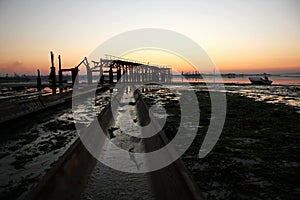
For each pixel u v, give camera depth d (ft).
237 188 18.35
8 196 17.99
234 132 36.52
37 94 127.75
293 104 73.46
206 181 19.72
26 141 34.35
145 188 18.79
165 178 17.22
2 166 24.43
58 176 15.74
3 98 101.45
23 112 52.65
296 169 21.63
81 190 18.06
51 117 56.39
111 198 17.21
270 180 19.63
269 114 53.06
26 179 20.90
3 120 44.01
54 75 188.75
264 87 180.96
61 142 33.30
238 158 25.14
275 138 32.58
